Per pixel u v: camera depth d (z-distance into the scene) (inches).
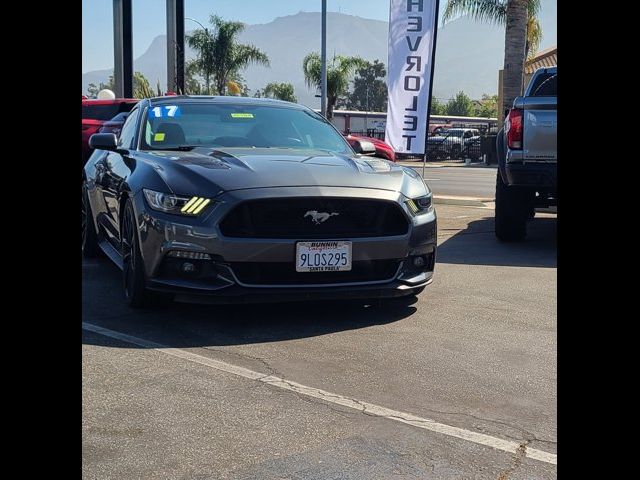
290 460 109.9
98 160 256.1
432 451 113.4
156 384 139.9
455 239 333.7
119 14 943.0
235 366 151.3
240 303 173.3
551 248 307.3
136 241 186.4
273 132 228.4
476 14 932.6
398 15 454.0
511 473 106.4
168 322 183.8
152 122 225.8
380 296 184.5
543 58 1178.6
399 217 186.1
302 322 185.9
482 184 724.0
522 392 138.4
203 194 175.0
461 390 139.5
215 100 241.9
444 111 3814.0
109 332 173.6
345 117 1871.3
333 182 181.8
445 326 184.1
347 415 126.9
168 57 996.6
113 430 119.0
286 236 174.6
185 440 116.0
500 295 219.3
